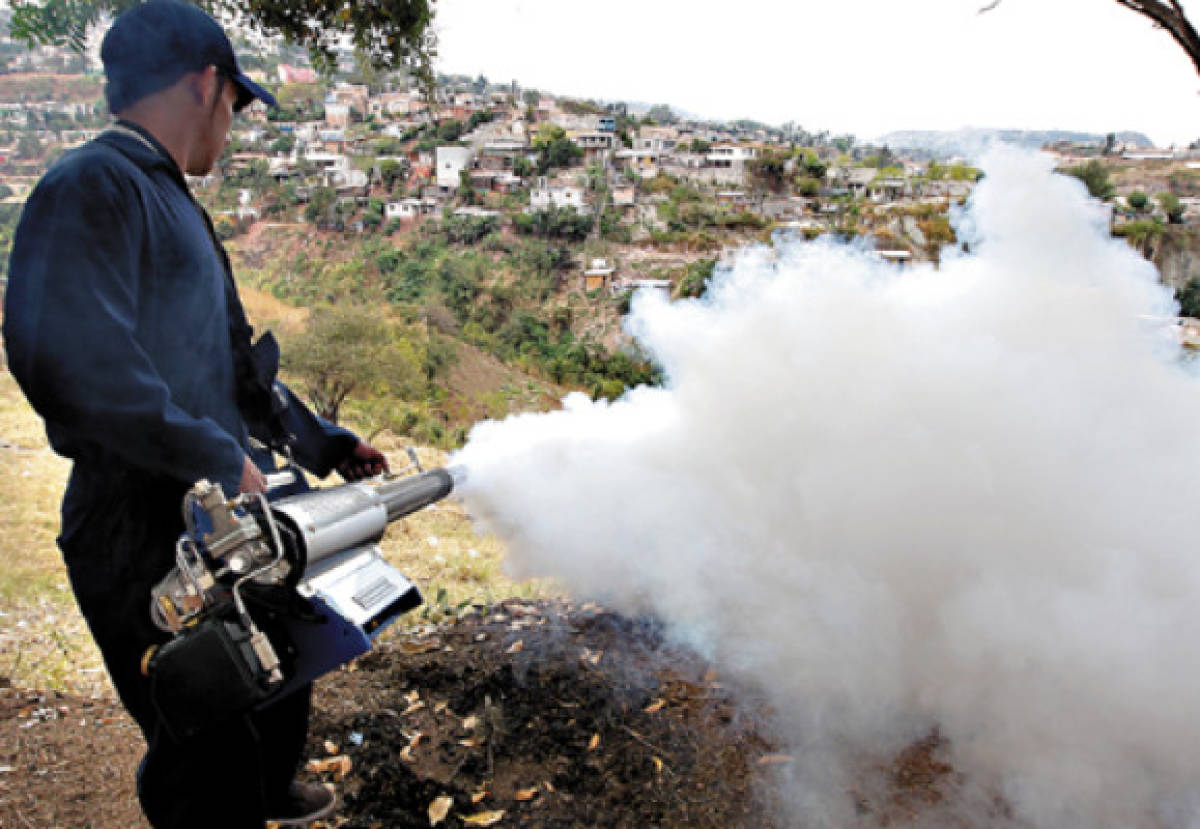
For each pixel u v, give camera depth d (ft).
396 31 13.57
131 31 4.89
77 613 15.64
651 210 273.54
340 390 57.00
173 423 4.31
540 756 7.84
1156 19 7.46
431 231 262.26
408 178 312.29
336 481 28.81
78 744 8.65
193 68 5.03
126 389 4.18
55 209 4.25
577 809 7.13
